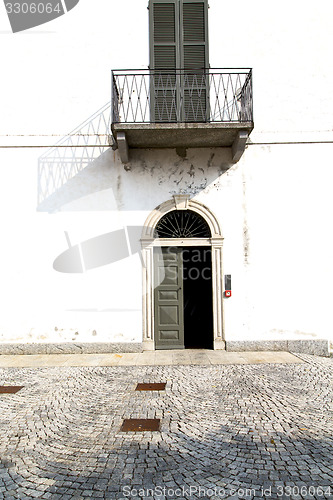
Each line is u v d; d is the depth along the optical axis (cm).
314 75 765
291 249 751
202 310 857
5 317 742
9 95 765
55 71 768
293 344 736
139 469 313
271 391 504
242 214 756
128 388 522
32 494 281
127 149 734
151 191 759
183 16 768
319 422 402
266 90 764
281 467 313
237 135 699
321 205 756
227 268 751
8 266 750
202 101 763
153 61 764
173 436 373
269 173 760
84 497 277
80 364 657
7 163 760
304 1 771
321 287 746
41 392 510
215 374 586
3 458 334
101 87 767
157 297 771
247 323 745
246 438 367
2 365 655
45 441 366
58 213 757
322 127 759
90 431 386
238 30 769
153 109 757
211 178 759
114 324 744
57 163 761
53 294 746
